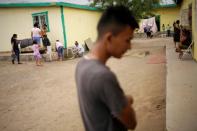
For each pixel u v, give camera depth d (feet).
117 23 5.29
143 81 31.07
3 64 54.13
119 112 5.01
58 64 51.21
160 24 107.14
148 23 104.47
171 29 104.17
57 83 33.58
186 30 41.86
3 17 63.36
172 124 15.43
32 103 25.39
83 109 5.61
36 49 50.34
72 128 18.38
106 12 5.48
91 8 75.51
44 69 45.60
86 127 5.84
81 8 70.69
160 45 72.18
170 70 31.96
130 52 61.46
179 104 18.89
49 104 24.61
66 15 64.28
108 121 5.33
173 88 23.41
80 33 71.10
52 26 63.46
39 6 62.95
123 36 5.40
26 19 63.52
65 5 62.49
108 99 5.00
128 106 5.18
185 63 36.42
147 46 72.33
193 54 40.19
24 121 20.65
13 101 26.58
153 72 36.27
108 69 5.26
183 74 29.04
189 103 18.94
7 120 21.16
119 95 5.04
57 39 63.87
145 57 52.29
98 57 5.49
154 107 21.16
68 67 46.47
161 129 16.74
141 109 20.90
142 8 75.36
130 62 47.26
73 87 30.76
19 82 35.76
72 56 61.41
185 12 49.85
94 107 5.24
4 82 36.40
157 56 52.24
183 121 15.74
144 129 16.97
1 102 26.48
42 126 19.25
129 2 75.05
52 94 28.22
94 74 5.06
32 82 35.22
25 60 57.88
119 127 5.57
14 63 54.70
